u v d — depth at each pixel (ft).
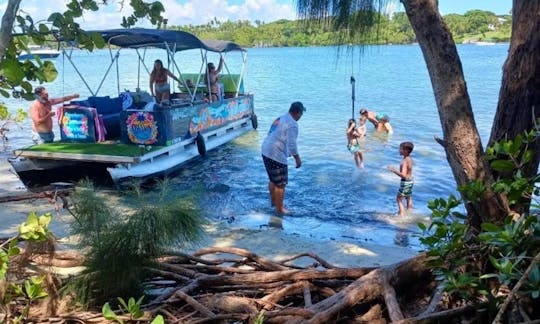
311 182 30.01
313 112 62.39
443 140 9.62
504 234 6.93
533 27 8.84
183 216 9.97
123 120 32.63
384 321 8.66
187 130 35.86
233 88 47.44
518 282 6.27
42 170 30.32
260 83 106.22
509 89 9.30
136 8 8.03
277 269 11.34
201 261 11.27
